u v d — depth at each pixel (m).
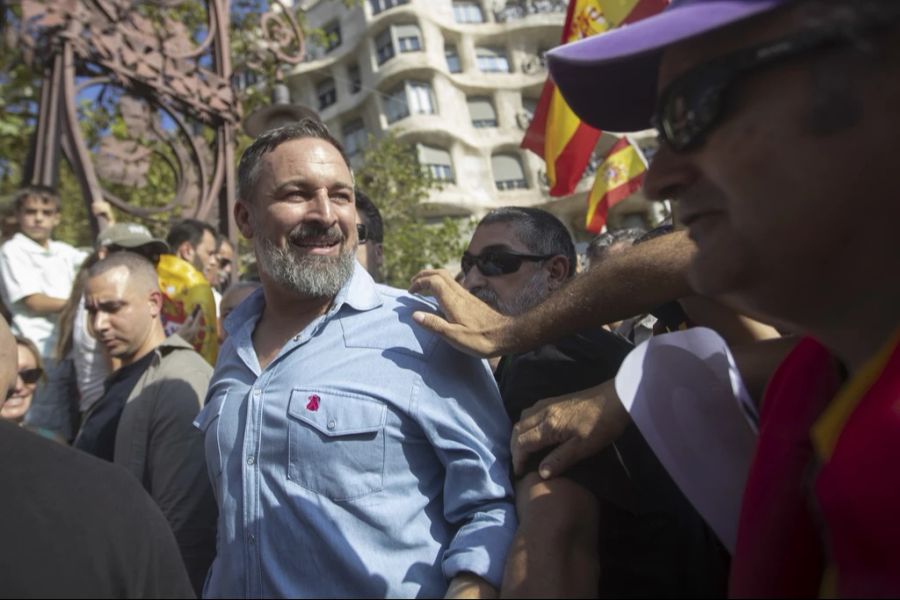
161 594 1.06
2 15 4.28
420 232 14.50
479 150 24.88
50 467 1.10
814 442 0.84
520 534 1.15
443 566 1.29
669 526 1.28
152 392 2.09
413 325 1.54
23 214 3.70
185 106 5.05
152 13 5.68
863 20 0.65
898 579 0.70
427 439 1.44
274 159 1.66
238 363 1.68
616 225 20.67
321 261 1.61
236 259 5.12
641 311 1.19
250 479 1.44
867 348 0.81
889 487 0.71
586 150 4.55
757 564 0.89
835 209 0.69
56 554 1.01
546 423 1.22
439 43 25.02
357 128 25.66
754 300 0.79
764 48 0.69
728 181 0.73
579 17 4.28
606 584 1.22
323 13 26.97
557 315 1.21
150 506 1.13
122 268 2.38
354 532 1.34
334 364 1.49
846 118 0.66
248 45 6.27
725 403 1.11
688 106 0.75
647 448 1.32
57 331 3.38
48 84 4.26
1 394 1.56
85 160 4.15
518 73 26.05
